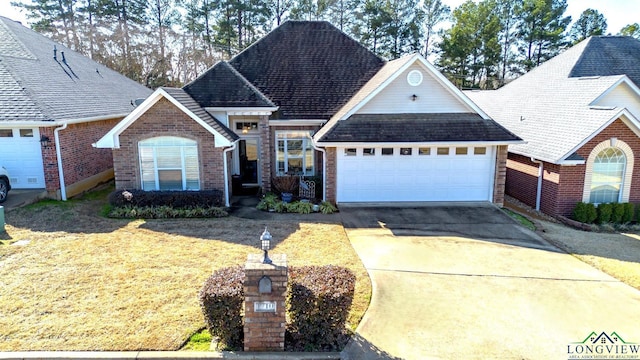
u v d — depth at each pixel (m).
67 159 15.41
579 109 15.91
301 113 17.75
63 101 15.98
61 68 19.41
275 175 18.19
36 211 13.34
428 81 14.99
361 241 11.13
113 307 7.09
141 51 44.31
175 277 8.41
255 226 12.32
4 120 13.52
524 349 6.17
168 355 5.77
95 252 9.84
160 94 13.42
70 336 6.18
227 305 5.86
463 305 7.51
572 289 8.23
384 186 15.34
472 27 46.97
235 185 16.81
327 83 18.98
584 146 13.91
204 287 6.08
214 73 16.91
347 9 46.38
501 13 50.41
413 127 14.79
